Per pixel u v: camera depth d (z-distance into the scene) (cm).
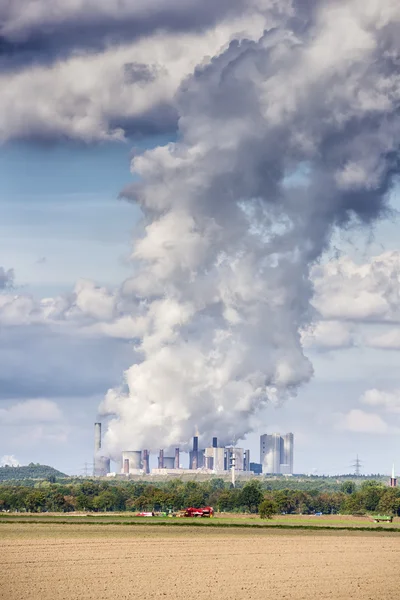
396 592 17550
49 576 19200
